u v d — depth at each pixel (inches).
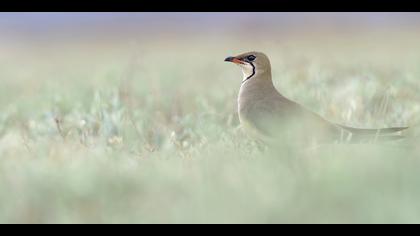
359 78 687.7
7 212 299.1
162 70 1061.1
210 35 2166.6
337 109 565.3
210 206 284.2
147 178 327.6
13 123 614.2
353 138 405.4
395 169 305.1
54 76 1047.0
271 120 423.5
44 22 2554.1
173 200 297.4
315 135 406.3
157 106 638.5
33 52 1808.6
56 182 322.7
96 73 960.9
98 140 486.0
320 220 267.6
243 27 2262.6
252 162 361.1
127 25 2488.9
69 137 497.0
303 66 765.9
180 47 1796.3
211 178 317.1
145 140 496.1
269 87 453.1
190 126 544.7
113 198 305.3
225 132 499.5
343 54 1234.0
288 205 277.1
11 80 1043.3
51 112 567.5
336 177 296.5
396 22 2162.9
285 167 327.3
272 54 1290.6
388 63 971.3
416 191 279.6
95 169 342.3
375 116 534.3
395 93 596.7
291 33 2074.3
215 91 730.8
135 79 829.8
